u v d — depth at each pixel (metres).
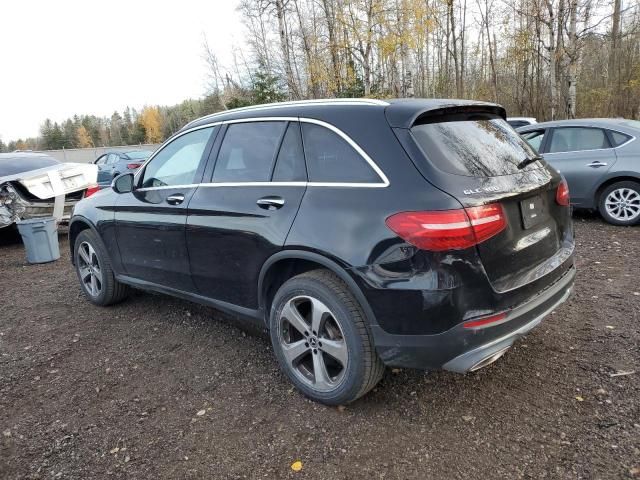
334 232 2.61
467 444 2.48
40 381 3.42
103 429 2.81
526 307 2.57
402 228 2.36
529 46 21.58
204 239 3.39
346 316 2.62
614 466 2.26
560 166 7.24
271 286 3.17
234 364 3.48
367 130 2.67
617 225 6.89
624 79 21.17
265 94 19.16
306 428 2.70
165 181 3.87
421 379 3.12
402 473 2.31
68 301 5.11
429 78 27.31
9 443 2.73
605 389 2.86
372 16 14.35
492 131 2.98
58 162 8.97
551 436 2.50
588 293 4.34
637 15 20.59
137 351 3.79
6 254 7.97
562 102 22.55
